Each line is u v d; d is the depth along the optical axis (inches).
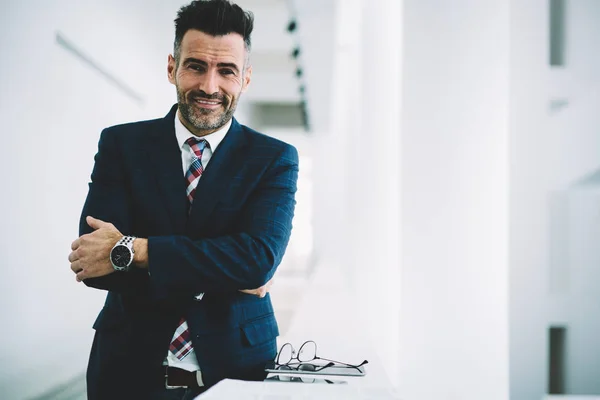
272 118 524.7
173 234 45.3
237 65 45.0
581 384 44.0
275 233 45.6
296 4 203.0
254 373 44.4
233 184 46.6
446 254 61.9
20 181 86.3
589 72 44.6
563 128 44.7
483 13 57.6
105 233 42.6
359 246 177.2
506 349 50.2
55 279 99.8
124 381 42.6
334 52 268.2
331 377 44.2
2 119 80.4
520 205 44.8
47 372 96.2
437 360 62.7
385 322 91.7
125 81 132.3
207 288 42.0
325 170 522.0
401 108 65.7
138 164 46.6
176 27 45.8
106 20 118.3
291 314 219.0
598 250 44.1
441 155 63.7
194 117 45.1
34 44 89.3
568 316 44.4
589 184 44.3
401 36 66.7
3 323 81.0
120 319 43.8
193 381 43.3
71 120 105.6
